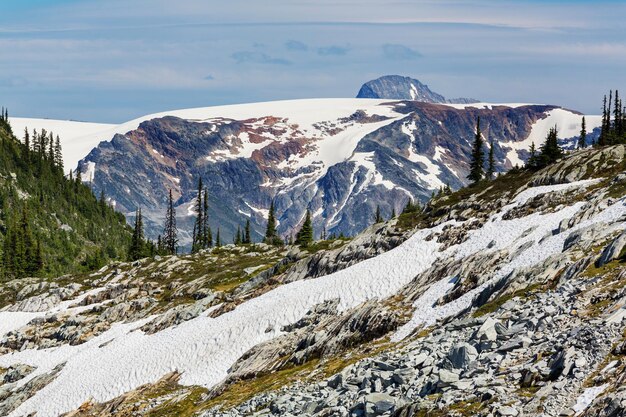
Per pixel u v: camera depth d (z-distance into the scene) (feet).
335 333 243.19
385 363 168.66
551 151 337.72
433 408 132.46
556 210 260.83
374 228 338.95
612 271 163.63
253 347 266.36
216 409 217.15
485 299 203.82
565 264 188.96
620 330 127.03
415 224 327.67
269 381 230.07
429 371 153.79
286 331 272.10
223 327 299.17
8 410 310.86
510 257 227.20
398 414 139.03
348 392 166.40
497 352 145.38
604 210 222.28
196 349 290.97
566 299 159.74
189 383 266.77
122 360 311.47
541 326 148.66
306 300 286.46
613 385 111.45
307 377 212.23
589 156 304.30
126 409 256.32
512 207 289.94
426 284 251.60
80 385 301.02
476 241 270.26
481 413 121.49
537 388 123.13
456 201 338.95
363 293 270.87
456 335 171.32
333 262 330.75
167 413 241.76
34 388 322.96
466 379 139.23
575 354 125.29
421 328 213.87
